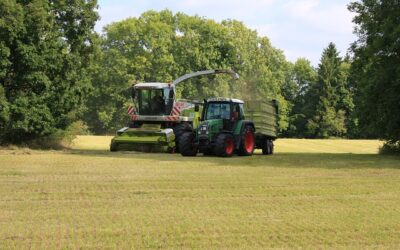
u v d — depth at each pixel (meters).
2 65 23.95
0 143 26.11
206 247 7.51
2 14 24.17
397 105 25.67
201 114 25.50
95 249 7.35
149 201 11.06
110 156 22.00
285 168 18.03
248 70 71.88
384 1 26.69
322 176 15.85
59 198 11.30
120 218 9.30
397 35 24.70
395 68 25.22
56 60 26.28
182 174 15.81
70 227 8.59
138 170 16.67
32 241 7.71
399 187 13.60
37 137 27.17
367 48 26.31
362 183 14.34
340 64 79.25
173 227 8.64
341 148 42.75
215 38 71.19
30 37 25.03
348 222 9.18
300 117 78.25
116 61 62.62
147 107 26.06
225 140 21.98
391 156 25.36
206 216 9.56
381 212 10.13
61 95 26.69
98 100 62.75
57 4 27.00
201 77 68.44
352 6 28.00
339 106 78.31
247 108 25.45
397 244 7.79
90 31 27.97
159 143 23.88
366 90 26.03
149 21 66.50
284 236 8.15
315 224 8.99
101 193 11.99
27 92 25.88
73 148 29.61
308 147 42.59
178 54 68.25
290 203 11.08
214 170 17.02
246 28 75.56
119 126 62.75
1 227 8.55
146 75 65.31
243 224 8.93
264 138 26.20
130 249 7.38
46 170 16.39
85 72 27.94
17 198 11.24
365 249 7.50
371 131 27.16
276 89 73.75
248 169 17.52
